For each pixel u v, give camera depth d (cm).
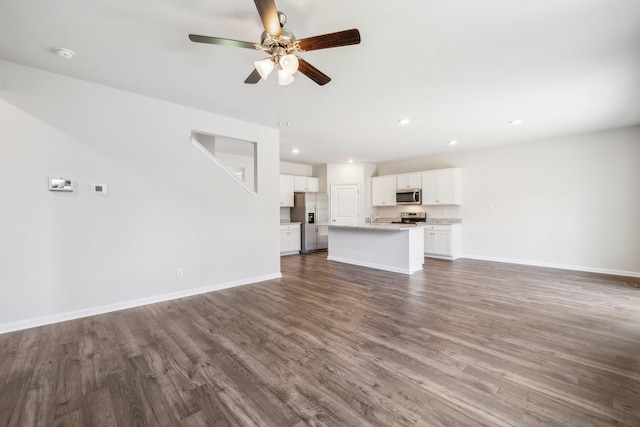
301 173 822
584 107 366
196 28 210
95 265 304
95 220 304
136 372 197
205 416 156
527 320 283
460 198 645
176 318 293
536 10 189
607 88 310
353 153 659
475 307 321
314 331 261
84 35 218
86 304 299
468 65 262
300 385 183
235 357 217
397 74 278
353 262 585
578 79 289
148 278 339
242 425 150
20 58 253
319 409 161
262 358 215
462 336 249
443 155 675
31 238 271
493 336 249
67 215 289
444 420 152
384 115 397
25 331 262
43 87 275
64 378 191
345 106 364
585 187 491
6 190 260
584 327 266
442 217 679
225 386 182
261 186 444
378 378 190
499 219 588
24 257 268
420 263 526
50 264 281
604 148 473
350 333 257
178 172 361
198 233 378
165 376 193
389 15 194
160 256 347
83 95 296
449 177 643
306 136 509
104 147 309
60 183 283
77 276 294
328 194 797
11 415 157
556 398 168
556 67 266
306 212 744
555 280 436
